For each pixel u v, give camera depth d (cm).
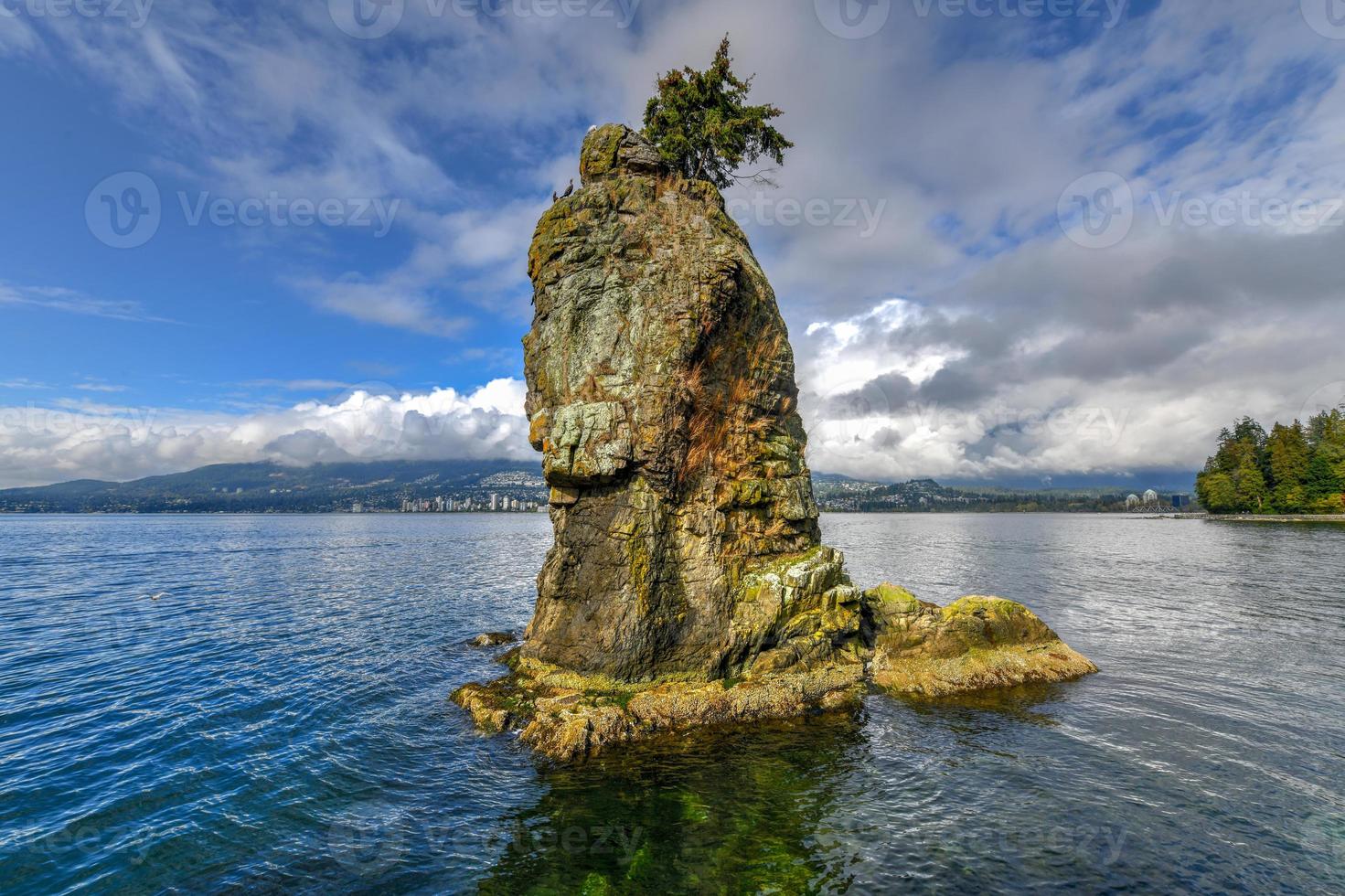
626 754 1739
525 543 11269
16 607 3991
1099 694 2230
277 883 1169
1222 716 2014
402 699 2195
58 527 17250
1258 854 1251
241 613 3872
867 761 1698
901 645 2478
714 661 2181
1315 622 3434
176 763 1672
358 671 2541
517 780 1593
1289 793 1502
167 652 2852
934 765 1669
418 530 16900
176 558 7588
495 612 3969
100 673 2505
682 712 1972
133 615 3747
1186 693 2238
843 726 1950
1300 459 13562
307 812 1430
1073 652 2528
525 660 2375
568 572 2327
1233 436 15925
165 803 1459
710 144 3105
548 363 2486
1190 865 1216
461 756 1734
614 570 2186
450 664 2653
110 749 1762
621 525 2194
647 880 1180
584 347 2395
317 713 2061
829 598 2448
